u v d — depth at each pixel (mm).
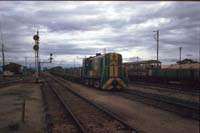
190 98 19734
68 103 16531
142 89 27953
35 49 35750
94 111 13344
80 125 9328
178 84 36562
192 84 32781
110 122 10500
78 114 12516
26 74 100000
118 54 25656
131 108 14406
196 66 38000
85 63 34625
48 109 14141
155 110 13695
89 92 24516
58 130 9180
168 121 10953
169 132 9086
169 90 26094
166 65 50688
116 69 25469
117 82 25312
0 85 32438
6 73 70812
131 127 9203
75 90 26828
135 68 50719
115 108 14414
